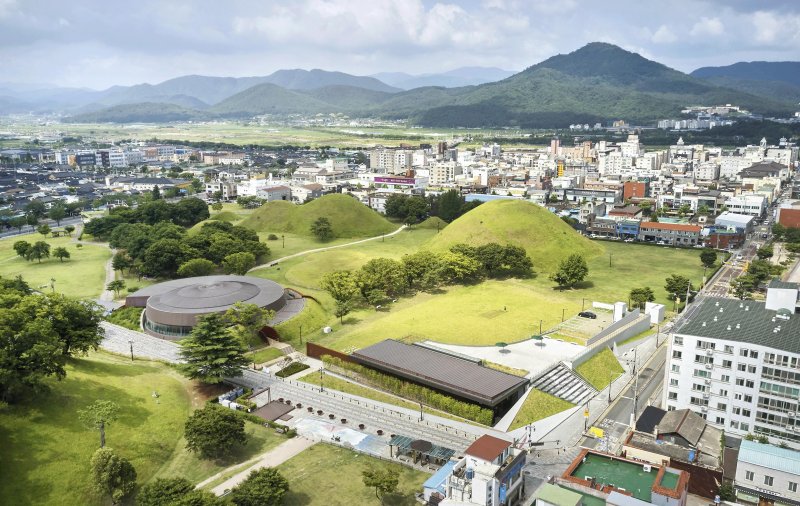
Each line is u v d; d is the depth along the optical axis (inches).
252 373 6146.7
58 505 3863.2
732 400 4864.7
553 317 7519.7
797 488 3831.2
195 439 4466.0
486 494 3654.0
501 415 5344.5
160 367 6254.9
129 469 4069.9
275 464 4441.4
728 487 4001.0
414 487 4173.2
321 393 5703.7
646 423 4800.7
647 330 7618.1
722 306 5659.5
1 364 4320.9
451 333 6968.5
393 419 5191.9
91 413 4296.3
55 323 5452.8
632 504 3307.1
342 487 4153.5
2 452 4092.0
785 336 4810.5
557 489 3356.3
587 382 5900.6
